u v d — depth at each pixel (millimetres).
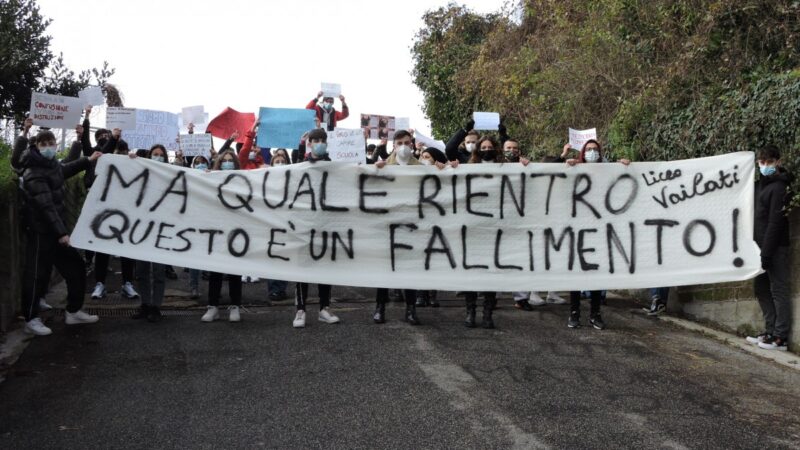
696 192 7695
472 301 7922
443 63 19562
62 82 13656
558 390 5766
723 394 5852
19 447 4500
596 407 5391
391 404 5340
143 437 4684
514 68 14664
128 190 7770
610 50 11516
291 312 8602
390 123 12812
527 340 7344
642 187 7805
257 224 7828
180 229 7781
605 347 7176
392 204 7863
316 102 12531
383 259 7836
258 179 7887
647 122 9859
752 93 7863
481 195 7871
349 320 8133
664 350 7188
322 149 7941
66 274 7496
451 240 7848
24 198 7168
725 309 8211
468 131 8625
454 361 6484
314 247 7816
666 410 5391
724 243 7594
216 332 7445
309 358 6496
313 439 4684
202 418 5023
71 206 11320
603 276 7754
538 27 14656
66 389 5594
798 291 7230
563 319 8453
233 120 11070
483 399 5488
